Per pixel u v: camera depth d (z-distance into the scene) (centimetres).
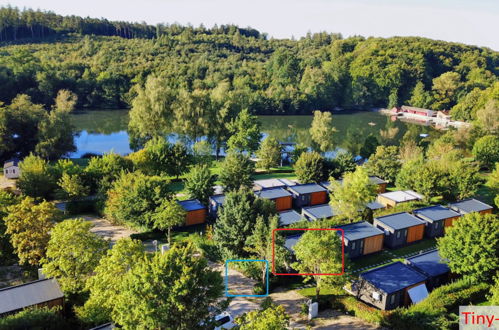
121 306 2561
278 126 15638
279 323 2483
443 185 6372
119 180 5834
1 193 4759
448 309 3538
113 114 16338
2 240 4294
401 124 16812
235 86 17900
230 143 9512
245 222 4428
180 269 2581
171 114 10050
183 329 2528
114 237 5234
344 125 16338
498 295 3188
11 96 14788
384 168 7681
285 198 6488
